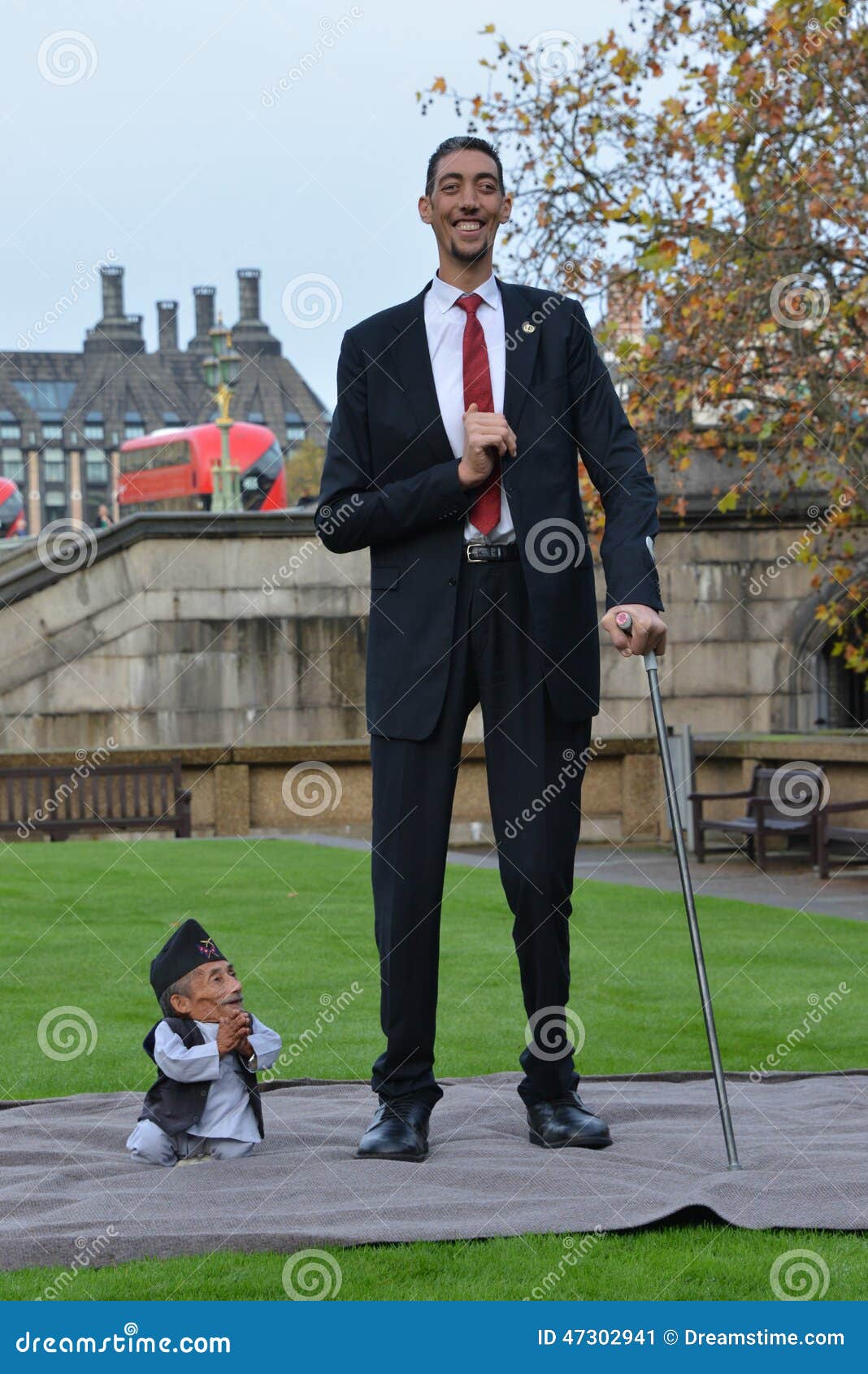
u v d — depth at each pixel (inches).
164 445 1845.5
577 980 360.8
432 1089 203.2
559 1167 191.0
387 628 205.6
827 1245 165.6
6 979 354.9
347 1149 204.7
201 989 200.8
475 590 201.8
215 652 971.9
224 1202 179.9
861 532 952.3
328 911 457.1
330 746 834.2
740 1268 159.0
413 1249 164.6
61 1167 198.2
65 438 4931.1
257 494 1803.6
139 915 450.0
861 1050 288.7
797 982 358.3
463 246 203.8
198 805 824.9
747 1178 182.9
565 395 205.0
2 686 970.7
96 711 973.2
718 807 804.6
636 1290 153.9
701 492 968.3
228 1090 201.8
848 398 701.3
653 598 196.5
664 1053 285.3
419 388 205.2
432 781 202.7
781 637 975.6
